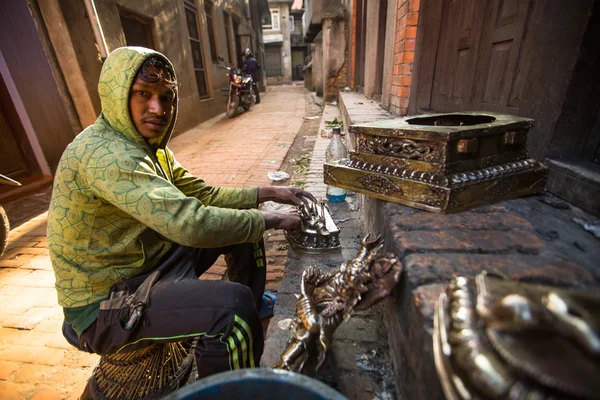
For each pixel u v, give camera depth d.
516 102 1.55
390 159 1.12
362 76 6.98
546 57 1.20
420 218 0.97
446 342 0.51
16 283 2.16
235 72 8.14
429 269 0.74
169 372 1.37
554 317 0.41
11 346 1.67
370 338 1.14
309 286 1.00
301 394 0.68
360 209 2.17
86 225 1.02
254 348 1.06
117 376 1.33
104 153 0.96
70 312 1.08
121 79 1.02
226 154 4.86
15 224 3.01
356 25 7.39
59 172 1.01
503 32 1.68
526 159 1.13
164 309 1.00
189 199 1.00
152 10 5.81
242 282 1.54
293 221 1.24
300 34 29.64
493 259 0.75
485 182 1.01
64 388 1.45
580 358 0.38
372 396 0.94
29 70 3.72
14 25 3.55
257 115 8.45
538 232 0.87
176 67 6.61
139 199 0.93
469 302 0.53
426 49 2.73
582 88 1.10
